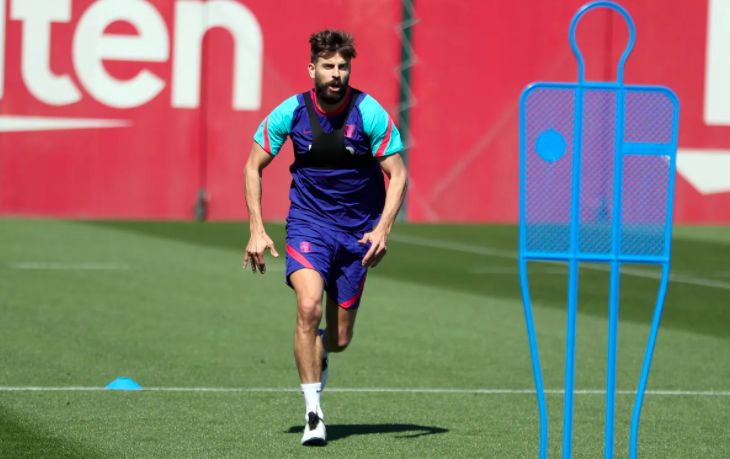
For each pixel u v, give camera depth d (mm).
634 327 35719
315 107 20812
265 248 20781
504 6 65500
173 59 63219
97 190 63219
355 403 24391
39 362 27812
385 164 20891
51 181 62719
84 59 62438
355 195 21219
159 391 24922
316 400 20484
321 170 21016
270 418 22625
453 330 34156
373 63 64875
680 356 30953
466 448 20562
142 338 31406
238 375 26922
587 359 30281
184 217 64062
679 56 66500
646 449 20922
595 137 16500
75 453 19469
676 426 22844
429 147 65750
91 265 45938
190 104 63562
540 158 16469
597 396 25734
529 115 16469
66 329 32406
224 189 64250
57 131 62562
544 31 65812
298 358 20578
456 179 66125
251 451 19969
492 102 65875
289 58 63969
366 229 21469
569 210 16469
